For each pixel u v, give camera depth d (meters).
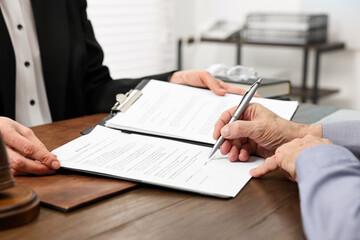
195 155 0.78
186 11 3.69
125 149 0.79
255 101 0.95
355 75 3.22
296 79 3.47
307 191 0.55
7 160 0.55
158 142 0.83
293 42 3.11
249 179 0.71
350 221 0.48
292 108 0.92
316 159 0.60
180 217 0.58
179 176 0.69
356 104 3.26
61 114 1.35
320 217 0.52
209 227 0.55
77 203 0.60
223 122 0.83
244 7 3.55
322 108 1.27
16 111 1.33
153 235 0.53
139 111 0.95
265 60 3.56
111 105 1.22
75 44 1.34
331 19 3.23
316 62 2.97
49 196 0.62
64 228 0.54
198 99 1.00
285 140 0.76
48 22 1.31
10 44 1.24
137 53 3.32
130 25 3.23
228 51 3.67
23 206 0.55
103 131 0.88
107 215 0.58
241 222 0.57
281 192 0.66
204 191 0.64
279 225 0.56
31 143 0.71
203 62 3.79
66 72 1.32
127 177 0.68
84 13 1.40
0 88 1.24
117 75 3.20
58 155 0.76
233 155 0.77
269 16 3.37
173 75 1.18
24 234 0.53
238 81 1.16
